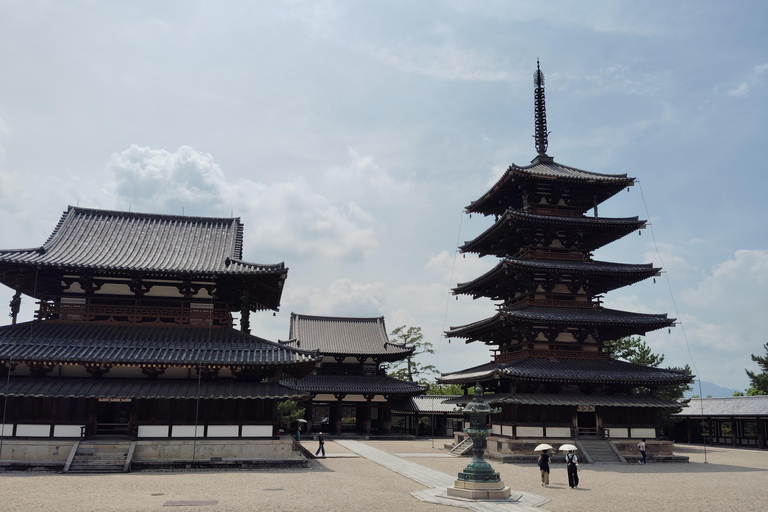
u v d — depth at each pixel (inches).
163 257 1737.2
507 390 2143.2
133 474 1375.5
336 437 3095.5
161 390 1503.4
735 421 2945.4
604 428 2028.8
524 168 2321.6
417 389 3233.3
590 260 2319.1
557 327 2153.1
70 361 1438.2
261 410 1585.9
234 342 1636.3
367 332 3683.6
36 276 1620.3
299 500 1041.5
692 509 1042.7
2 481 1216.2
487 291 2598.4
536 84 2679.6
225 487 1181.1
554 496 1188.5
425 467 1718.8
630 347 3051.2
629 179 2308.1
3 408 1466.5
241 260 1733.5
